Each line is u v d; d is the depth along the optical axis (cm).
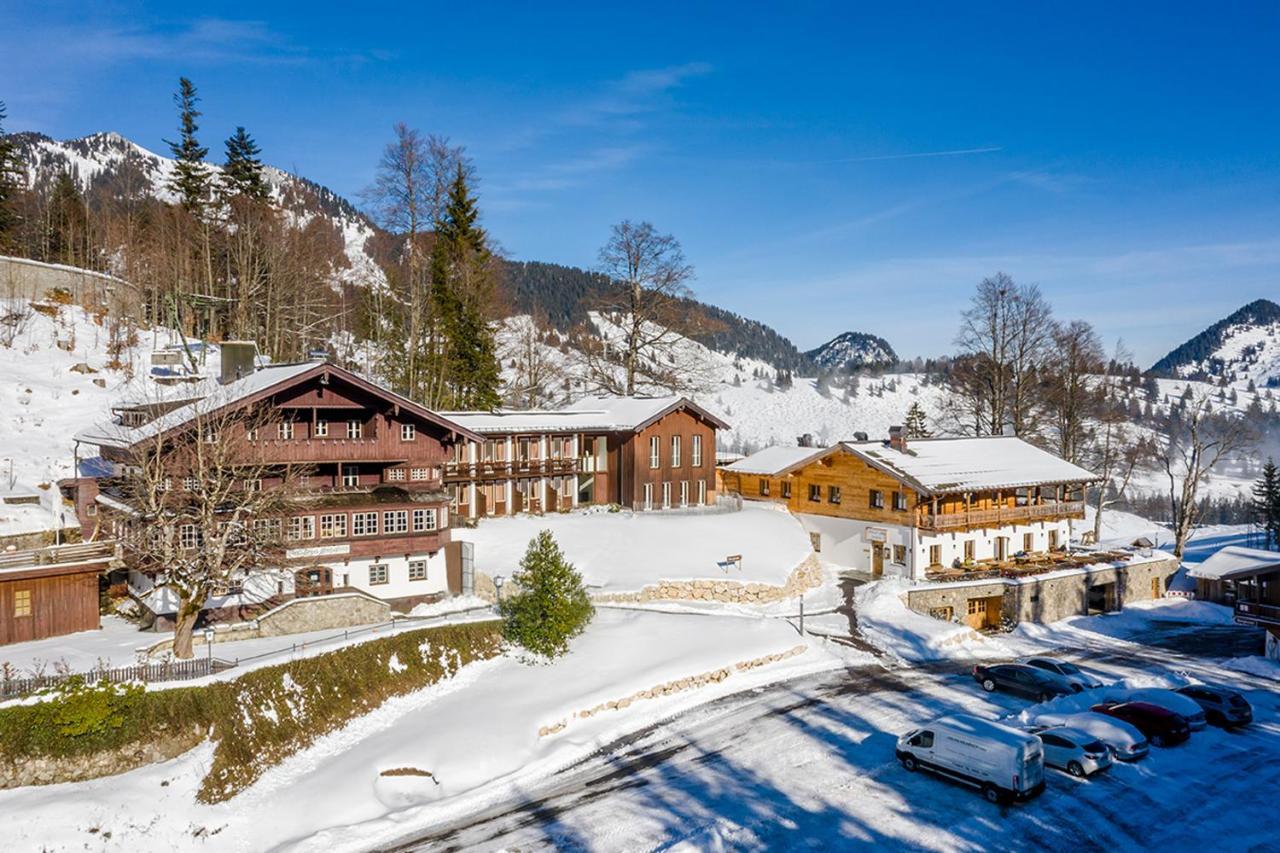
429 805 2333
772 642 3638
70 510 4025
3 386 5003
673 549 4553
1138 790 2483
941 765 2516
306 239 8200
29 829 2016
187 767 2331
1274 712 3206
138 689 2392
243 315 6788
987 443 5741
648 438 5459
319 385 3688
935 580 4612
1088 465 7312
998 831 2220
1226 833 2222
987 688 3359
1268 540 7119
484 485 5022
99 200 11994
